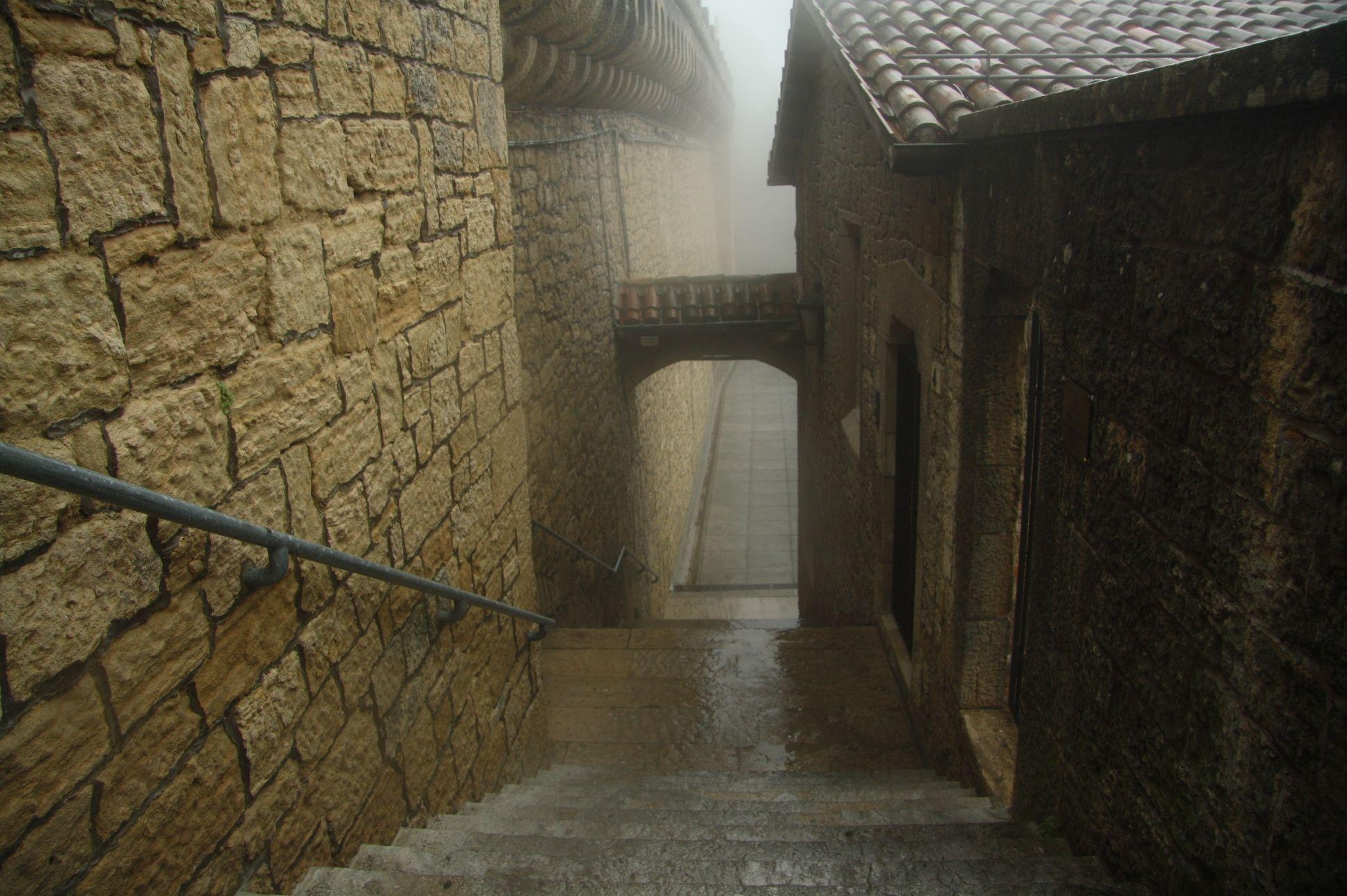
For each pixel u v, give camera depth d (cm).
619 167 955
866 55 430
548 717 471
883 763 475
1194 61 158
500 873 236
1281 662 153
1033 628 288
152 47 161
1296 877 150
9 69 133
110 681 155
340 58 224
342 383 228
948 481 415
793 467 1622
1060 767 263
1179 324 183
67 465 130
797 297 898
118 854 158
